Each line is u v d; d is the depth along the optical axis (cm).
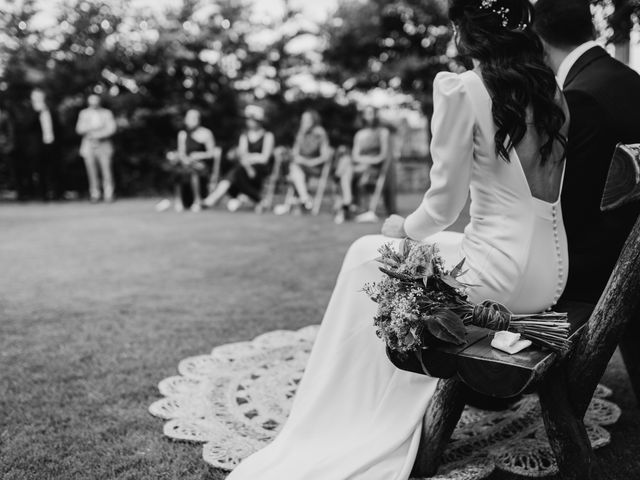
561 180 175
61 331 330
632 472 186
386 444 178
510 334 155
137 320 352
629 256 154
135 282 455
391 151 866
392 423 185
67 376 265
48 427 216
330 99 1745
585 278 188
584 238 188
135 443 206
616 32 239
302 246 615
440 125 167
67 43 1470
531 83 162
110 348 302
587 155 181
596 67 192
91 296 411
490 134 165
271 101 1688
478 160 170
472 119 165
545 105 164
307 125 949
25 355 291
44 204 1171
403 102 1795
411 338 155
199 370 271
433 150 170
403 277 160
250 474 172
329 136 1700
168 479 183
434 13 1653
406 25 1798
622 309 155
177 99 1510
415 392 185
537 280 170
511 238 169
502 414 232
